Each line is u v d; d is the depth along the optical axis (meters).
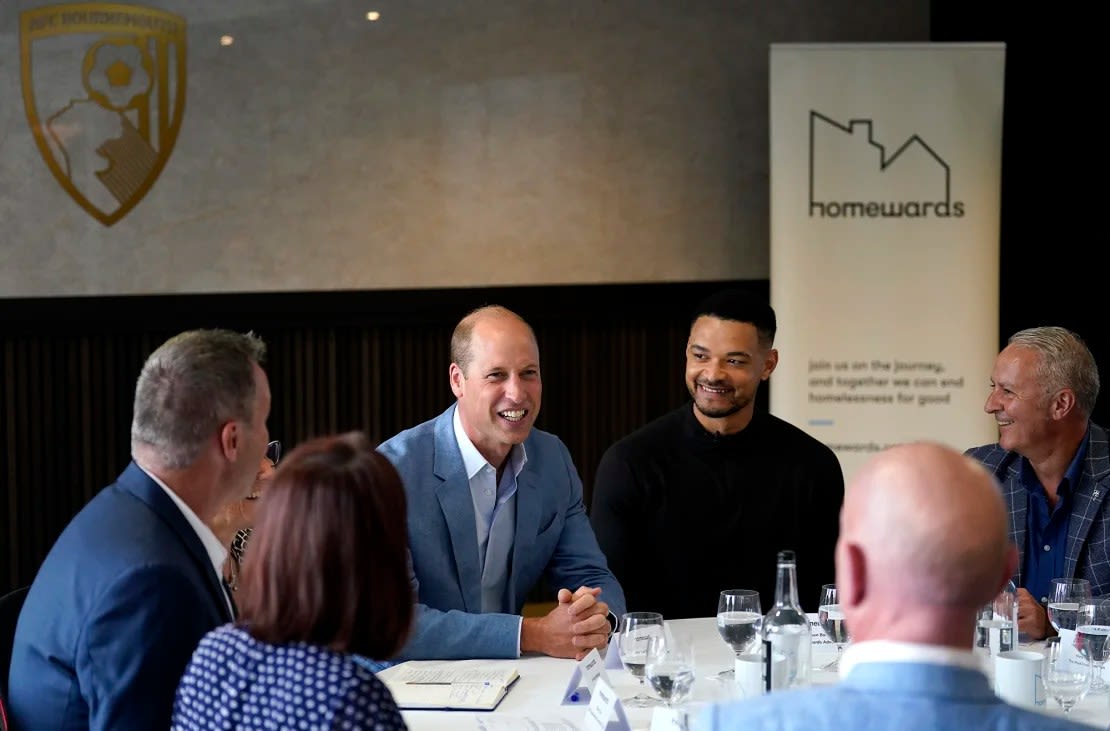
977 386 5.45
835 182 5.45
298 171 5.64
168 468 2.10
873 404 5.46
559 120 5.87
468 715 2.35
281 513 1.65
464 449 3.03
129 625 1.95
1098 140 5.17
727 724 1.38
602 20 5.88
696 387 3.49
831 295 5.46
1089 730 1.30
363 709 1.55
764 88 6.03
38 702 2.04
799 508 3.56
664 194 6.00
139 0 5.44
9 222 5.39
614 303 5.96
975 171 5.44
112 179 5.46
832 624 2.59
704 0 5.97
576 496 3.25
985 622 2.65
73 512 5.54
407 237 5.76
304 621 1.62
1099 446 3.29
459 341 3.00
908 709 1.31
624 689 2.54
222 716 1.61
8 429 5.42
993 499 1.36
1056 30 5.38
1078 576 3.25
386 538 1.66
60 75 5.39
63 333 5.45
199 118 5.53
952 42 5.86
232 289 5.61
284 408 5.74
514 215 5.86
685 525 3.54
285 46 5.59
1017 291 5.79
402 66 5.70
